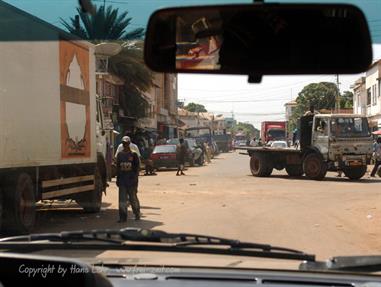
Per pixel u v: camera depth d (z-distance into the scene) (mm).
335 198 16641
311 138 25141
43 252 4184
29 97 10320
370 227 10562
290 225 10617
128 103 13250
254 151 27312
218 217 11844
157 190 19328
